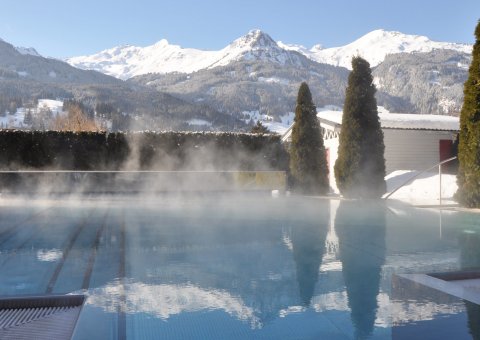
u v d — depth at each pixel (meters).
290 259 5.73
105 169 20.09
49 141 19.56
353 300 4.01
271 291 4.30
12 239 7.29
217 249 6.42
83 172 16.70
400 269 5.18
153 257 5.87
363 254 6.05
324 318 3.56
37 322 3.42
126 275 4.92
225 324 3.43
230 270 5.15
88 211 11.48
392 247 6.55
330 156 19.22
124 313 3.66
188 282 4.61
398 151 17.91
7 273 5.00
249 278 4.80
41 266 5.35
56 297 3.92
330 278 4.79
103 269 5.20
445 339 3.00
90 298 4.05
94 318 3.53
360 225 8.91
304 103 16.38
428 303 3.71
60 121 40.59
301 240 7.18
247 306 3.85
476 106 11.09
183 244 6.81
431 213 10.84
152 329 3.32
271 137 20.84
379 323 3.43
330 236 7.58
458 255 5.98
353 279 4.75
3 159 19.17
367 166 14.23
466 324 3.24
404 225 8.87
